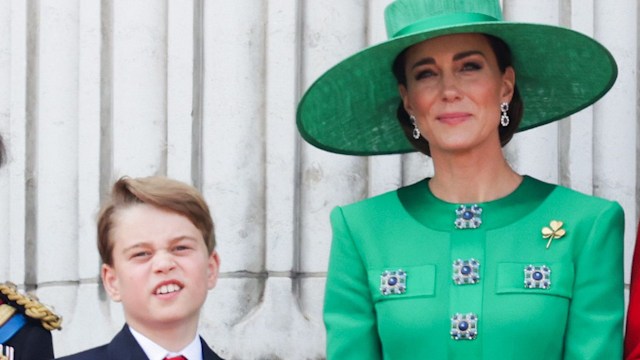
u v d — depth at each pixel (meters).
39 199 11.07
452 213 8.35
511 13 10.43
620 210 8.23
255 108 10.59
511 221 8.25
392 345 8.20
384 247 8.39
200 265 7.61
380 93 8.86
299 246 10.52
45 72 11.06
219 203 10.53
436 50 8.34
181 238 7.57
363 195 10.53
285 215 10.43
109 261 7.67
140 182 7.66
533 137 10.30
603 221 8.14
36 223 11.12
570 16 10.42
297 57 10.52
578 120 10.34
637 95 10.47
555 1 10.43
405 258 8.30
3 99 11.29
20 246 11.09
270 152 10.49
